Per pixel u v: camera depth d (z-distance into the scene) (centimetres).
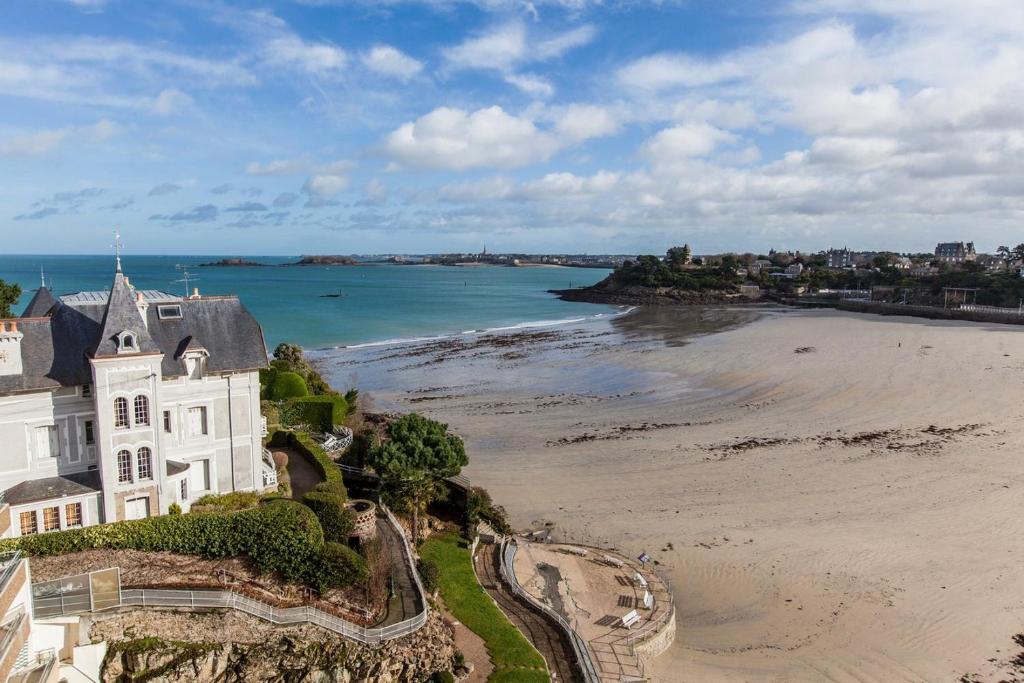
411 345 11294
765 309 17938
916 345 10100
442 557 3569
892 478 5038
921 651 3131
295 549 2620
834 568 3834
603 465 5403
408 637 2572
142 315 3117
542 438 6078
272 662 2384
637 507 4641
